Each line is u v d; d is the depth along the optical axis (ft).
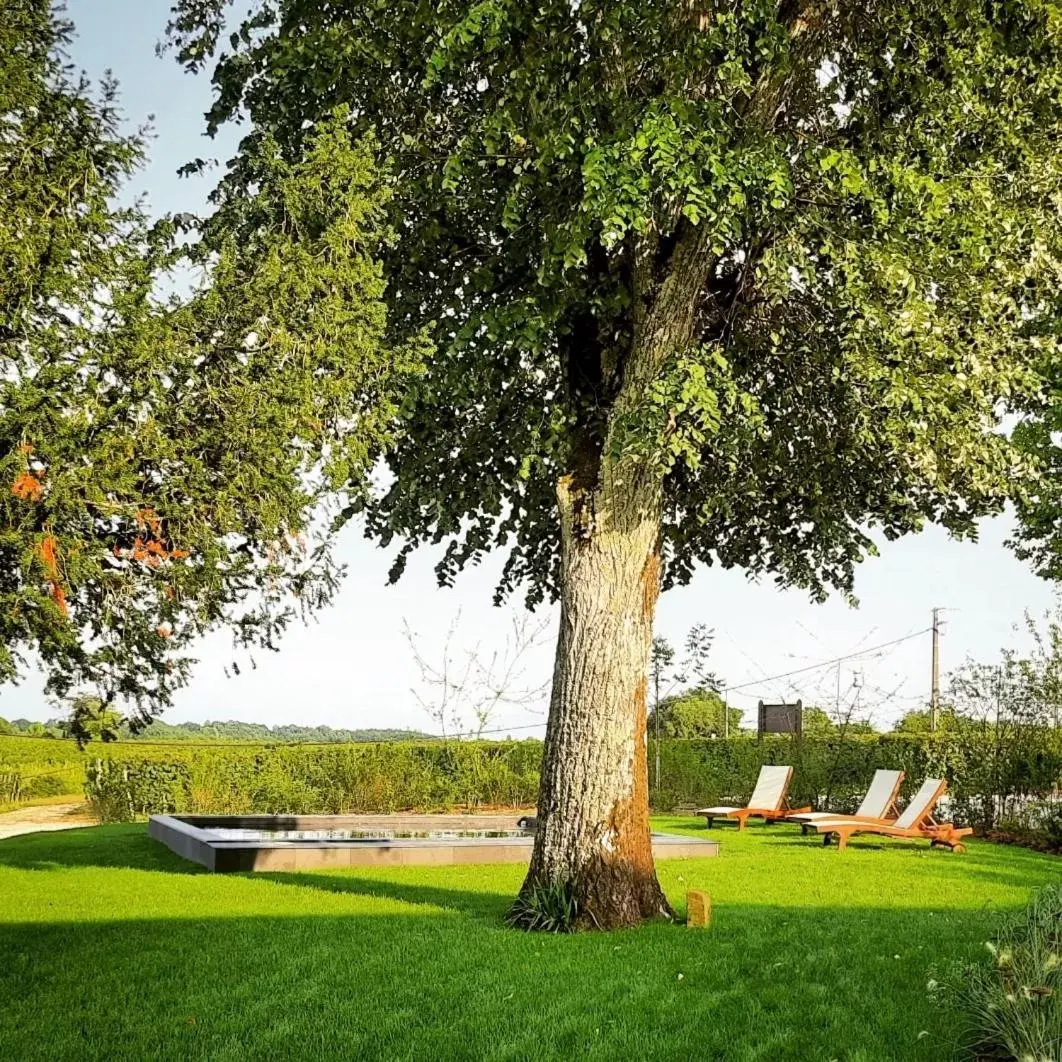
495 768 79.51
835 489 44.11
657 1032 20.75
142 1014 22.22
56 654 24.66
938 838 55.01
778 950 27.48
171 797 73.31
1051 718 63.77
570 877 31.60
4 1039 20.51
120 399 24.23
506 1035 20.68
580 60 32.81
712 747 85.56
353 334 28.73
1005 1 33.73
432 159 37.78
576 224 30.09
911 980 23.98
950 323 31.50
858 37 35.99
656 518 33.91
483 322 35.99
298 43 36.47
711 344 33.17
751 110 33.01
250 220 32.12
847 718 81.20
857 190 30.14
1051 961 17.42
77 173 24.81
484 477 42.73
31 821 74.08
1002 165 33.96
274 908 34.76
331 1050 19.83
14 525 23.34
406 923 31.81
